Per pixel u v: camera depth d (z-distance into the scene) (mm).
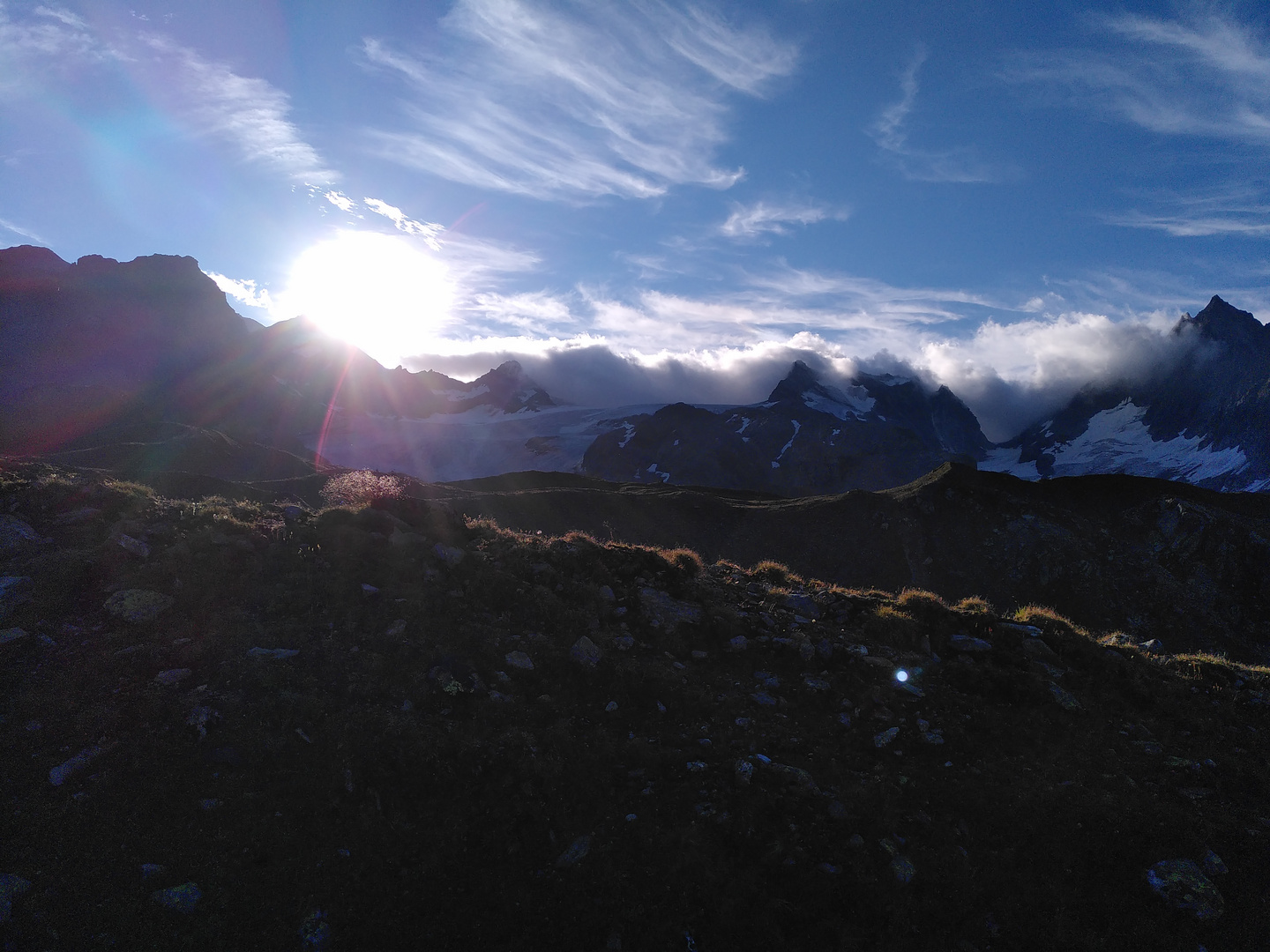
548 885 10039
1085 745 13875
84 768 9977
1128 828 11547
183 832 9609
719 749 12664
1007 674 15688
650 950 9398
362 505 18500
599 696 13938
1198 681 16828
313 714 11570
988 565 107125
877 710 14414
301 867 9609
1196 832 11492
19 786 9578
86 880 8781
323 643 13305
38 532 14766
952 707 14562
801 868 10531
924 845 11133
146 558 14336
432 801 10891
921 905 10219
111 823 9461
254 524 16766
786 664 15992
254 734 11039
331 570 15352
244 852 9602
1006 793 12219
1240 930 9969
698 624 16891
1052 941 9883
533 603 15992
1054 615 19516
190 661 12125
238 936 8711
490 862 10289
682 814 11250
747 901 10062
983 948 9805
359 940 9031
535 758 11680
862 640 17250
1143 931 9977
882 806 11727
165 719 10953
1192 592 99438
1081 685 16031
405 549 16797
